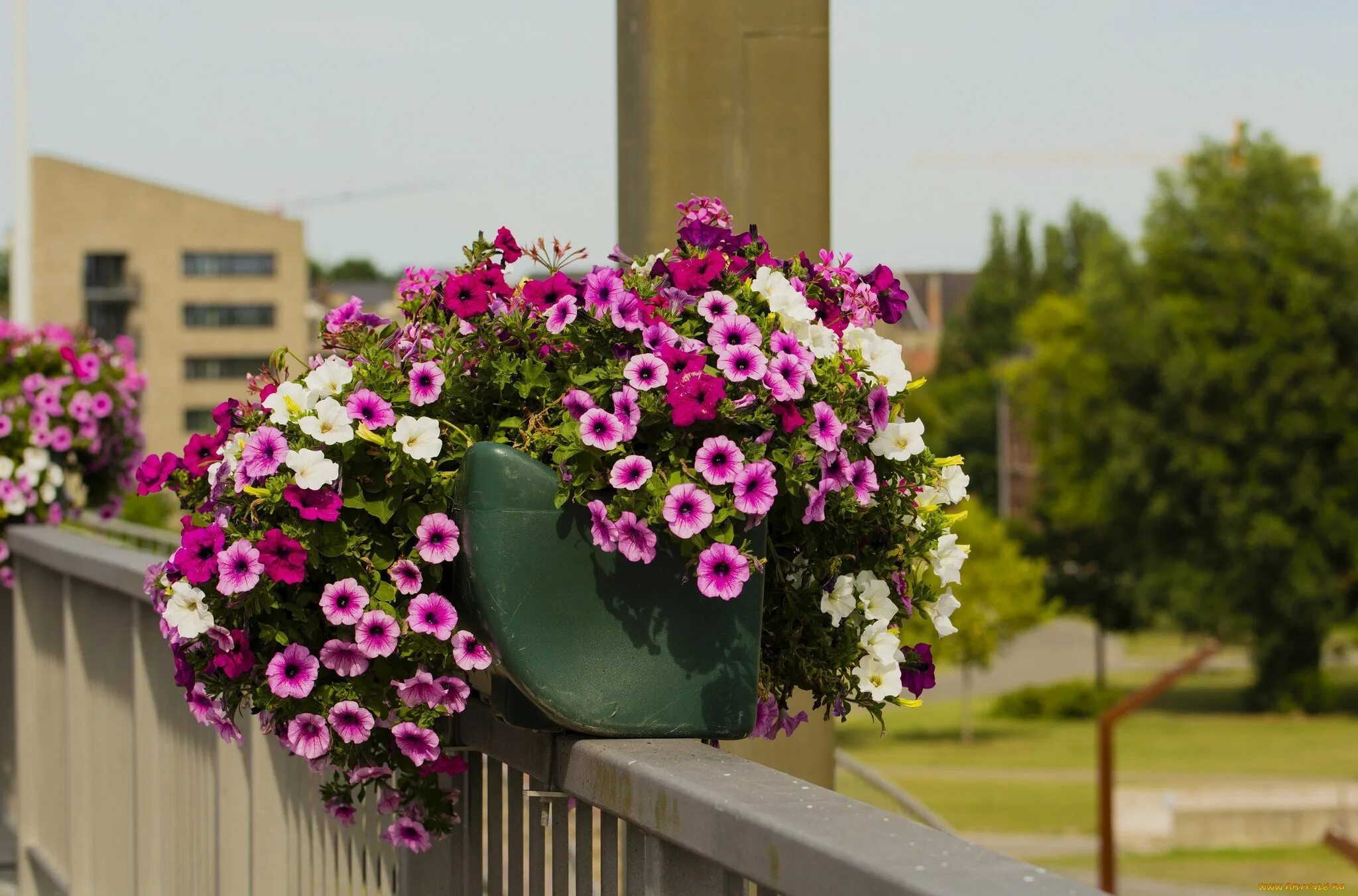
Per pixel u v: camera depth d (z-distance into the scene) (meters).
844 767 6.18
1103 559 71.56
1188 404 59.03
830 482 2.59
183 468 2.95
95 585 5.59
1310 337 57.78
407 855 3.32
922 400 123.00
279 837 4.23
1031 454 108.25
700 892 2.27
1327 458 58.69
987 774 49.09
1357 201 60.25
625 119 3.96
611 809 2.37
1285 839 34.66
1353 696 64.75
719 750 2.42
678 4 3.86
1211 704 65.25
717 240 2.87
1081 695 64.94
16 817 7.05
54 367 7.93
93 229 73.62
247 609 2.71
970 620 58.53
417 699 2.68
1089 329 65.25
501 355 2.73
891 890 1.59
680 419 2.46
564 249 2.83
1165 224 61.50
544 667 2.50
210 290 75.88
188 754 4.66
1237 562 58.84
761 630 2.60
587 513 2.52
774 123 3.89
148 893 4.95
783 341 2.61
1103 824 30.14
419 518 2.68
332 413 2.67
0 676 7.52
